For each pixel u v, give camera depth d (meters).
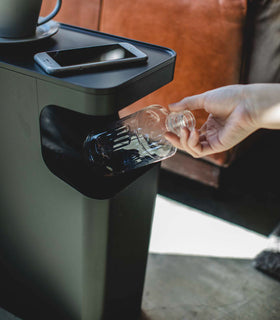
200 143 0.86
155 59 0.77
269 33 1.14
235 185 1.46
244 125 0.84
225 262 1.15
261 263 1.14
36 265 0.90
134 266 0.91
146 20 1.23
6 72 0.73
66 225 0.81
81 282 0.85
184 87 1.25
